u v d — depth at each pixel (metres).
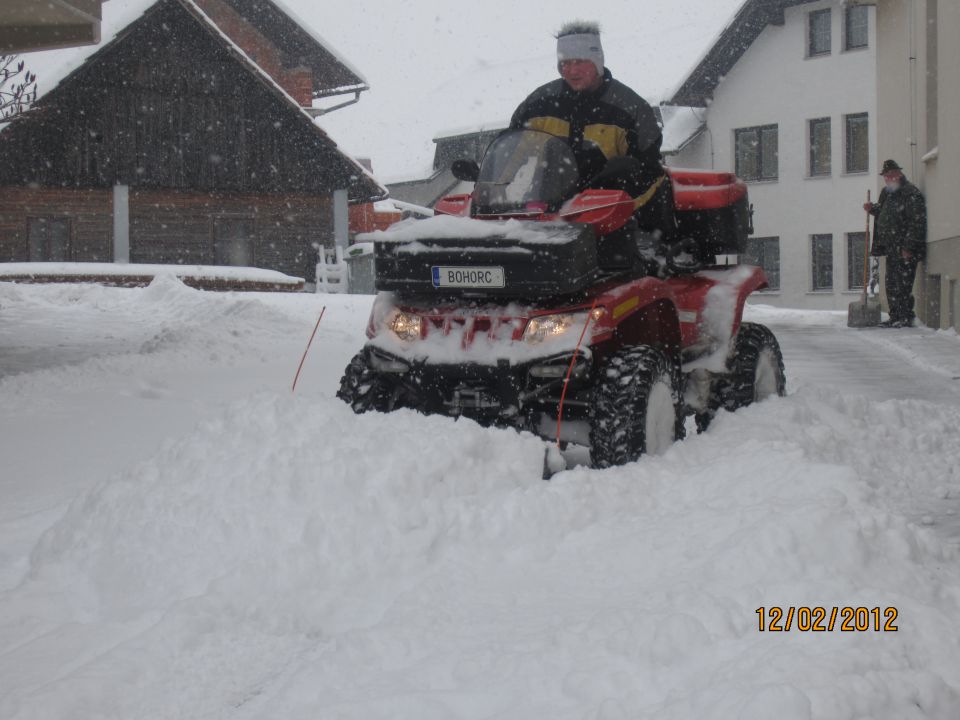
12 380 8.64
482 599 3.49
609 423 4.93
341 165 31.92
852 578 3.38
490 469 4.40
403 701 2.73
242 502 4.01
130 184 29.52
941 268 16.11
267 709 2.83
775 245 36.38
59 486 5.23
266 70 37.19
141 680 3.07
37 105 27.50
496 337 5.13
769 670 2.67
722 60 36.56
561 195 5.55
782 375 6.91
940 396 8.91
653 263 6.04
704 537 3.76
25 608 3.65
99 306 18.33
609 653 2.91
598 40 6.07
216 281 27.50
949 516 4.95
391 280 5.37
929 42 17.44
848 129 34.53
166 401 7.95
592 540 3.96
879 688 2.61
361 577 3.74
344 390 5.38
